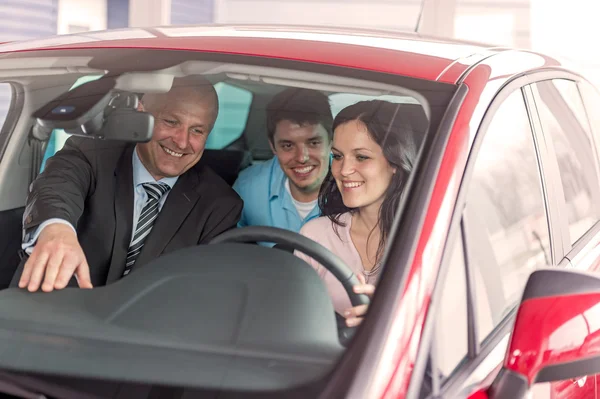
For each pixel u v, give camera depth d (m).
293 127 1.58
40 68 1.82
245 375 1.17
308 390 1.12
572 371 1.23
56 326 1.31
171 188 1.75
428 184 1.33
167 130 1.73
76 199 1.73
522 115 1.85
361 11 6.96
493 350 1.42
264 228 1.55
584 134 2.38
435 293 1.22
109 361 1.21
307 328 1.26
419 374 1.14
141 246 1.73
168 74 1.71
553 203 1.95
